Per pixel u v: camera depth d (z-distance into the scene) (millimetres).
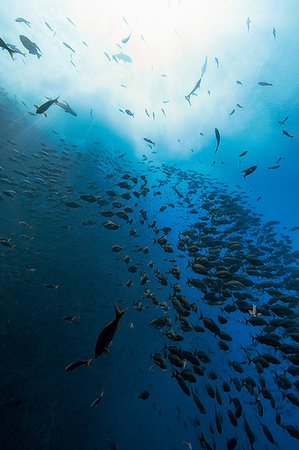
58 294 6918
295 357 4367
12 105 19453
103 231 11758
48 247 8539
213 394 4285
